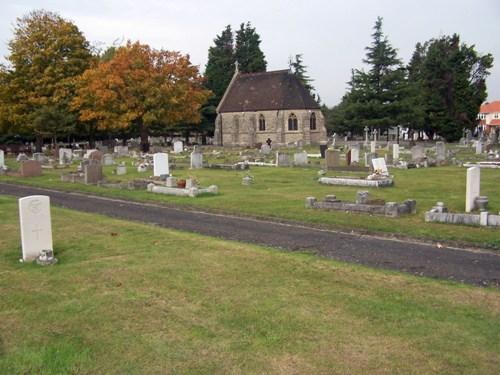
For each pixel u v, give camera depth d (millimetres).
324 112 101188
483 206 15305
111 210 18016
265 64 92562
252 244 12133
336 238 12648
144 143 56781
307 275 9180
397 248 11453
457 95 72875
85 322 7129
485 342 6301
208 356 6051
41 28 53781
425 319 7047
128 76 52062
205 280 8898
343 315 7234
